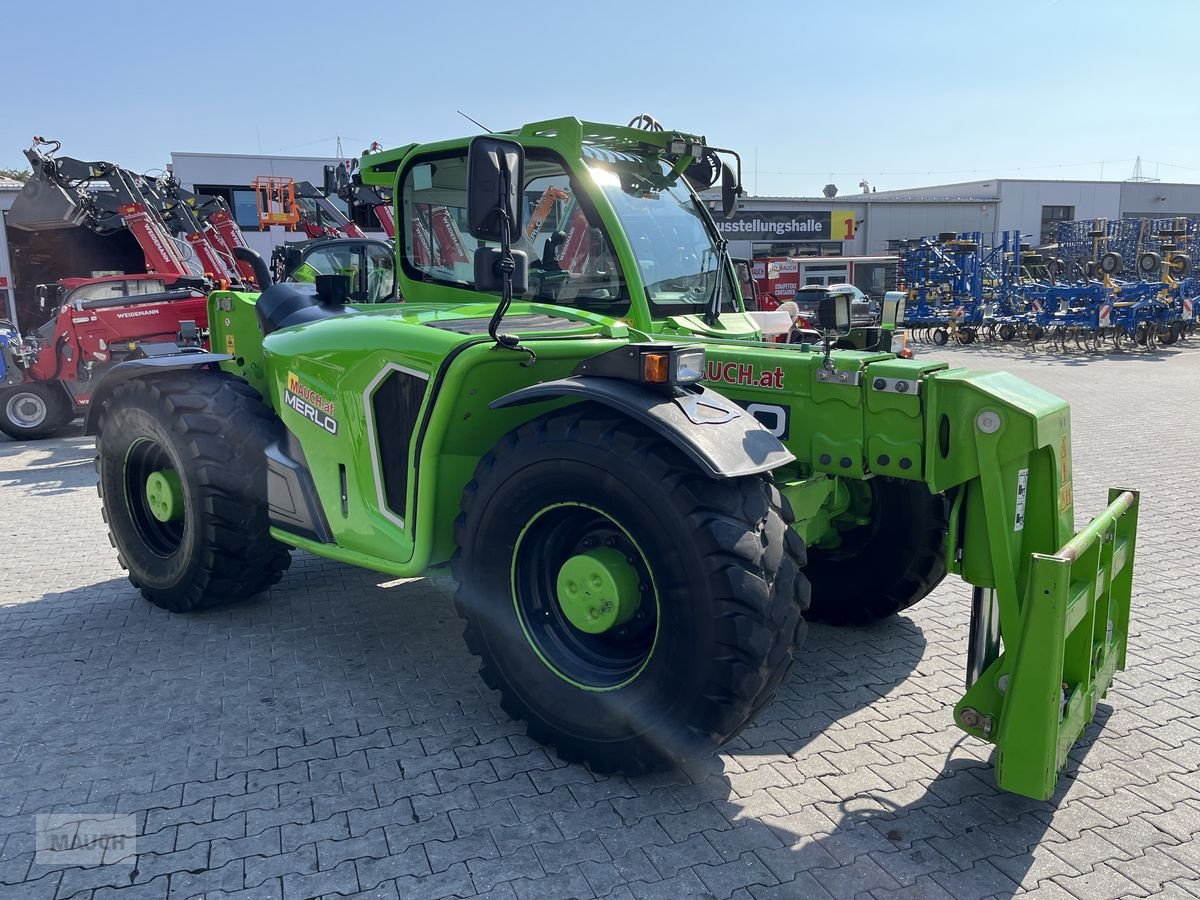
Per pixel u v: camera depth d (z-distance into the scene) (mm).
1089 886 2395
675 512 2574
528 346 3057
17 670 3705
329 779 2885
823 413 3086
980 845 2570
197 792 2807
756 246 34656
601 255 3689
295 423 3814
